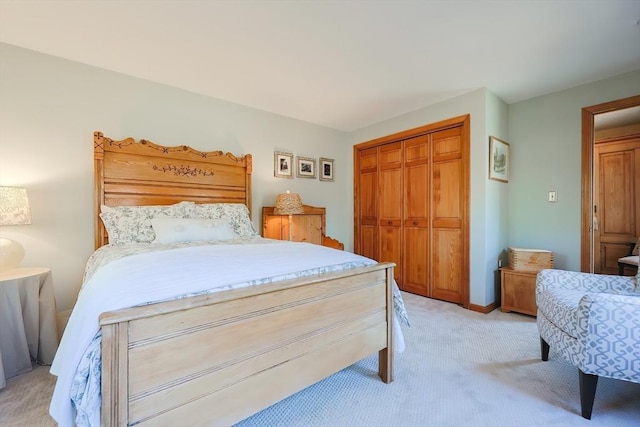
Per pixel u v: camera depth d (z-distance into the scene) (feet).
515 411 4.56
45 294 6.20
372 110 11.30
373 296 5.28
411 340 7.18
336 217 13.80
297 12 5.75
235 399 3.57
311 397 4.95
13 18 5.92
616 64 7.79
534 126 10.00
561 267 9.42
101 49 7.12
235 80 8.77
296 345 4.17
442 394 5.01
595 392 4.65
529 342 7.04
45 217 7.32
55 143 7.45
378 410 4.61
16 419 4.36
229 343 3.51
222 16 5.87
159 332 3.02
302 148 12.49
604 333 4.28
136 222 7.57
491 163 9.45
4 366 5.49
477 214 9.42
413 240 11.55
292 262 4.72
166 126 9.09
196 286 3.50
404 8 5.63
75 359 2.86
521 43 6.81
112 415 2.73
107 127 8.13
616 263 12.35
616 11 5.67
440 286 10.62
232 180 10.20
